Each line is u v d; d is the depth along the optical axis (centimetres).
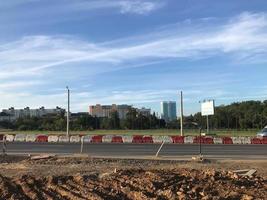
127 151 3725
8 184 1617
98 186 1552
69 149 3894
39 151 3638
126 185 1534
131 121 11356
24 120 10788
